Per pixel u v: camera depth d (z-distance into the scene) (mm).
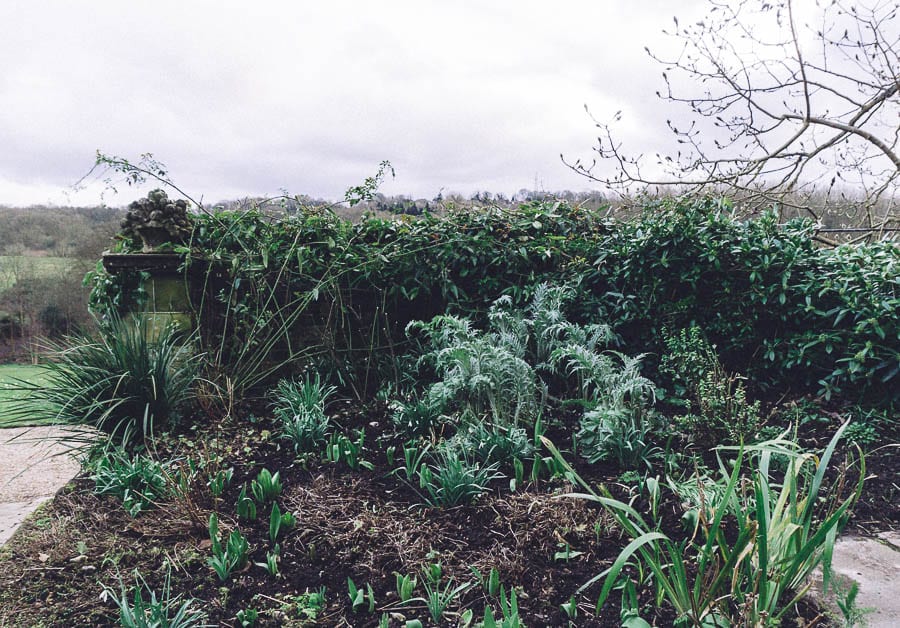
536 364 4340
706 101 5863
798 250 4629
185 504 2678
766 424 3977
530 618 1949
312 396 4062
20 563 2355
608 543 2422
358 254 5207
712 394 3551
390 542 2449
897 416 4000
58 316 7738
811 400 4316
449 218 5406
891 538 2555
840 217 6816
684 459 3287
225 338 5047
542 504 2699
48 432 4078
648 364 4820
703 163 6098
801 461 1931
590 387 4352
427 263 5273
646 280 4906
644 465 3191
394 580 2219
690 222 4758
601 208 5820
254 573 2270
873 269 4406
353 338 5340
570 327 4105
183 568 2305
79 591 2164
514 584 2150
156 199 4762
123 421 3727
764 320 4762
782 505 1896
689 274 4766
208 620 1971
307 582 2211
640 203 5617
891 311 4094
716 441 3418
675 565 1775
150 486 2975
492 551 2373
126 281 4738
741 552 1746
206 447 3322
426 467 3027
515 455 3184
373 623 1946
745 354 4801
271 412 4438
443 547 2439
